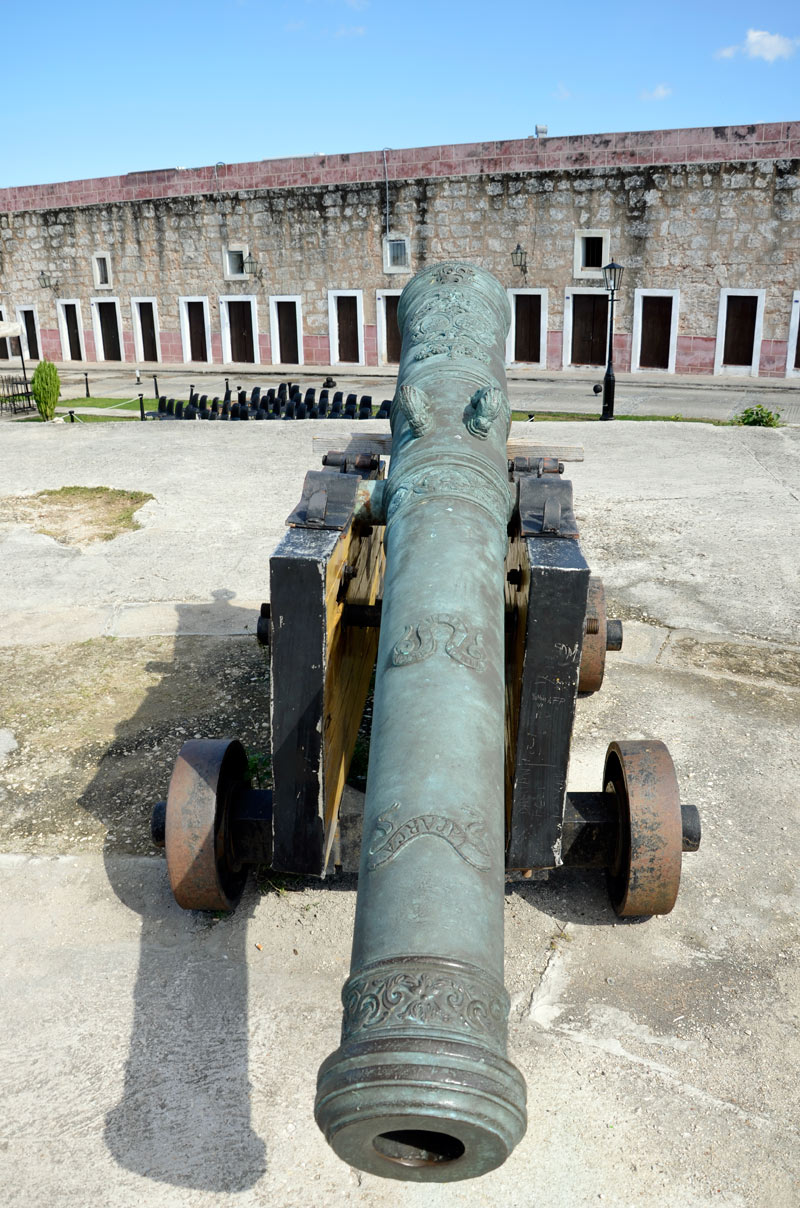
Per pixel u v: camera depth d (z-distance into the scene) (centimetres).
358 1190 222
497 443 292
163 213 2833
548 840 280
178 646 537
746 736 436
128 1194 220
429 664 192
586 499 834
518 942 301
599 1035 265
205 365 2914
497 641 207
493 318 395
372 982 133
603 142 2223
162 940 301
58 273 3117
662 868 280
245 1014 271
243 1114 240
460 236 2452
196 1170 226
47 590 623
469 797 162
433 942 138
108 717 454
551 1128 236
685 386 2153
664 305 2320
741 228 2167
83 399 2222
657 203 2222
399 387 338
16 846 353
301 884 324
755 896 326
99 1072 252
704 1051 260
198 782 284
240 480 898
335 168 2534
